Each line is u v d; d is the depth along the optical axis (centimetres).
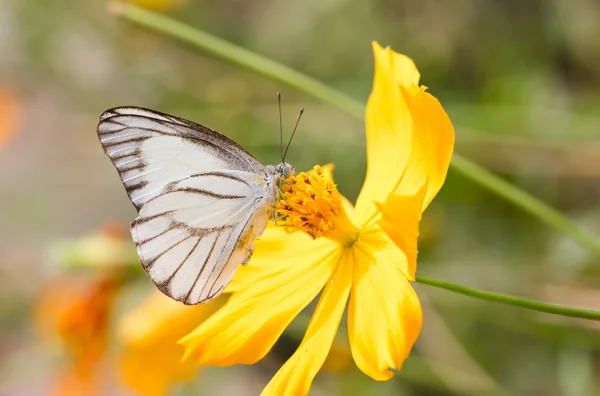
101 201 65
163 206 35
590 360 42
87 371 42
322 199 35
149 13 40
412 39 51
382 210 32
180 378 42
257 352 35
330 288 35
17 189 65
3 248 62
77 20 58
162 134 35
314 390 46
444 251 45
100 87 60
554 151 44
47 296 45
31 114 64
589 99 46
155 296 42
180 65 56
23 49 60
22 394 55
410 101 33
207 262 36
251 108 51
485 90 47
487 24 49
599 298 42
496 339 45
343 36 54
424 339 44
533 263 44
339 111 48
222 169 35
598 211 44
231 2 60
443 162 33
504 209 45
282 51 56
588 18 47
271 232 36
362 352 33
